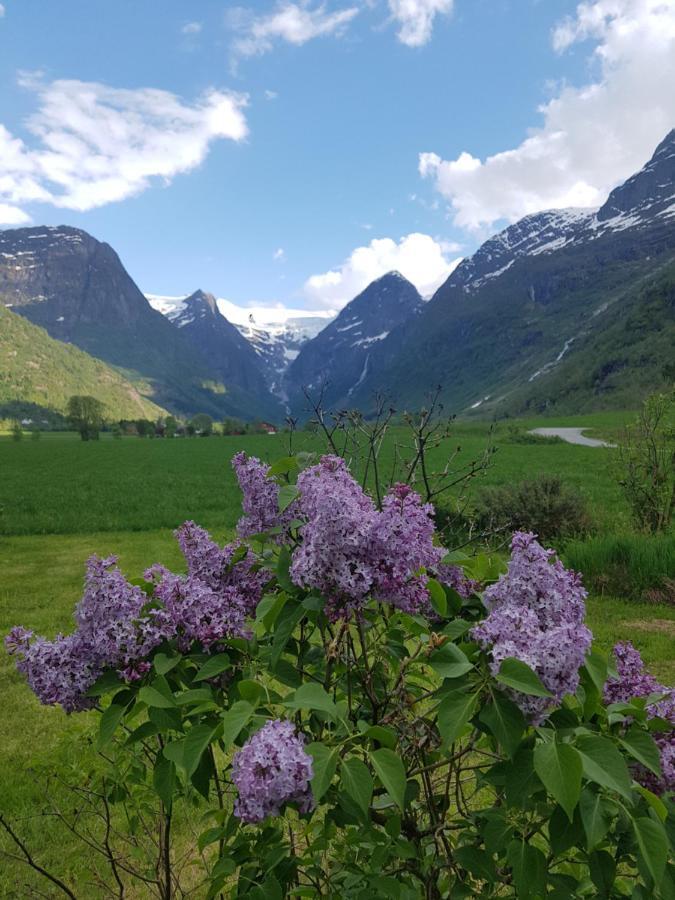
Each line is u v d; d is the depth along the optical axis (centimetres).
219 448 8075
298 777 143
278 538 230
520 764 154
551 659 153
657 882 137
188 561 230
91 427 12475
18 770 500
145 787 254
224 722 160
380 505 247
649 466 1200
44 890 359
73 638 194
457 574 224
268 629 197
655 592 942
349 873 200
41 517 2256
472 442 6588
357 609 184
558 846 154
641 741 157
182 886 358
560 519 1196
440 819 205
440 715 157
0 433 17262
